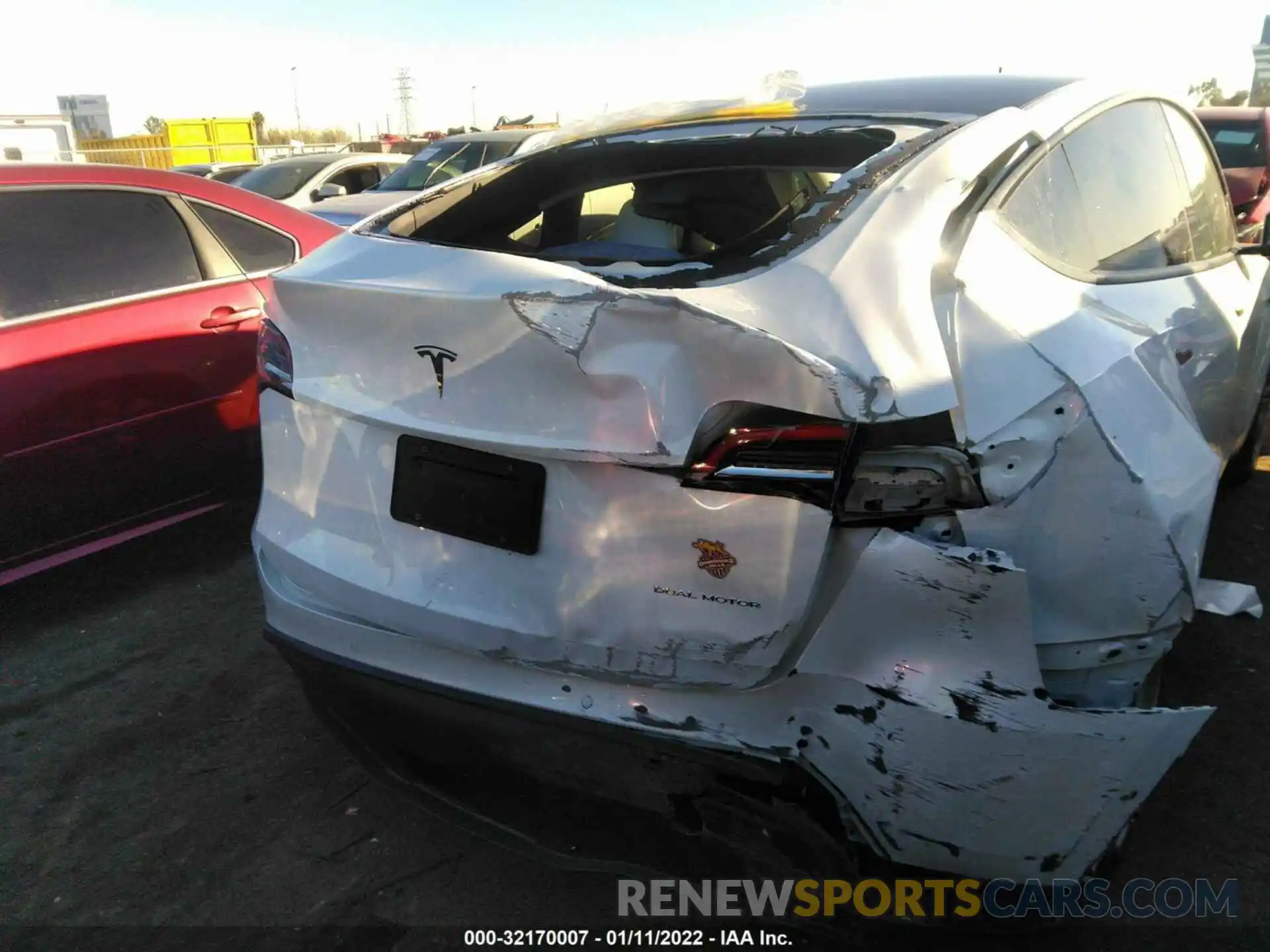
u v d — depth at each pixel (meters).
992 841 1.58
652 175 2.67
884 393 1.49
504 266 1.78
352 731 2.16
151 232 3.67
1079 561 1.63
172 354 3.61
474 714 1.80
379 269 1.91
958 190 1.88
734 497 1.54
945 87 2.51
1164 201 2.80
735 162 2.53
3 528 3.23
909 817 1.58
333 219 8.33
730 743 1.61
